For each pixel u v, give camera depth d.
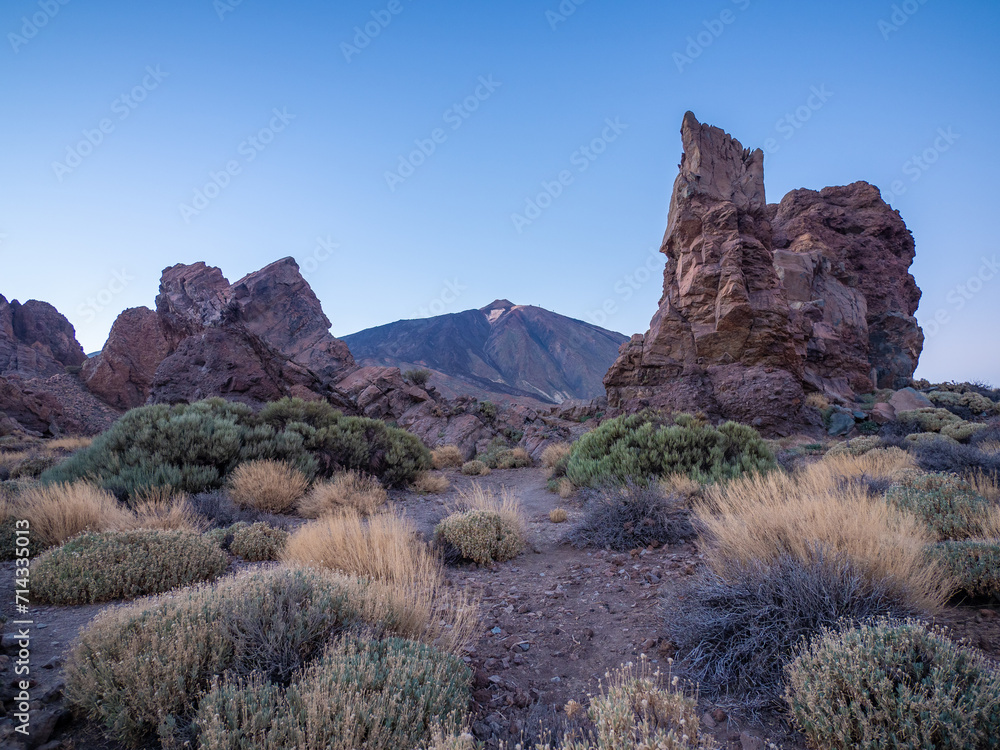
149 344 55.06
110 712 2.86
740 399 27.69
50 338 67.88
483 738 2.87
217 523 8.98
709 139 35.91
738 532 5.02
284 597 3.62
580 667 3.85
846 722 2.48
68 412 44.53
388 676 2.91
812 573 3.71
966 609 4.02
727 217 31.77
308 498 11.35
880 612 3.49
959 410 31.05
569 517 10.05
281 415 17.47
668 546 7.04
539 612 5.05
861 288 45.69
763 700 3.03
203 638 3.20
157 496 9.90
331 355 44.84
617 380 32.31
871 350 43.91
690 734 2.47
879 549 4.11
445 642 3.87
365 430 16.84
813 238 43.31
